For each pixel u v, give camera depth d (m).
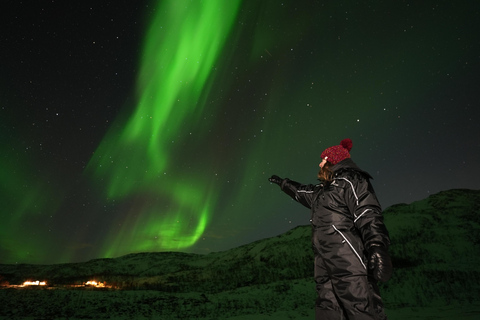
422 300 11.02
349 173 2.79
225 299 12.02
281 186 3.27
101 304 10.10
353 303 2.49
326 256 2.67
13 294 10.76
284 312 9.84
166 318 8.88
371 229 2.51
